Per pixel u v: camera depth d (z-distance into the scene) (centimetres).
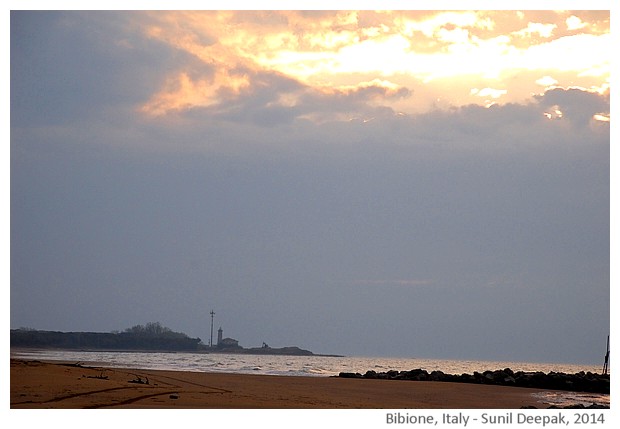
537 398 4759
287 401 3425
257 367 9169
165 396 3188
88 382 3412
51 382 3278
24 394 2950
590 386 5881
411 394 4497
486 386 5719
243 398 3400
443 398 4331
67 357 11981
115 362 9044
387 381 5778
